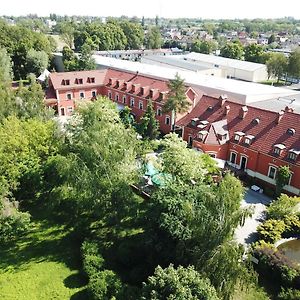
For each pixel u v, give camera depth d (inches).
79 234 1446.9
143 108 2824.8
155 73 3353.8
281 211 1534.2
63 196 1557.6
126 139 1504.7
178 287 908.0
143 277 1198.9
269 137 1908.2
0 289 1165.7
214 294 917.2
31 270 1259.8
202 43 7559.1
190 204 1135.0
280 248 1379.2
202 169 1622.8
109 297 1097.4
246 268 1005.2
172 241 1168.8
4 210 1413.6
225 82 3206.2
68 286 1186.0
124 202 1358.3
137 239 1352.1
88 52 3949.3
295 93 3036.4
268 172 1882.4
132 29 7135.8
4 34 4525.1
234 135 2037.4
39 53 4291.3
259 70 5014.8
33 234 1469.0
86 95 3171.8
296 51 5059.1
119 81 3068.4
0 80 2327.8
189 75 3408.0
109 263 1275.8
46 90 3080.7
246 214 999.0
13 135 1657.2
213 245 1006.4
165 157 1573.6
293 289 1149.1
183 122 2377.0
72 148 1533.0
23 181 1624.0
